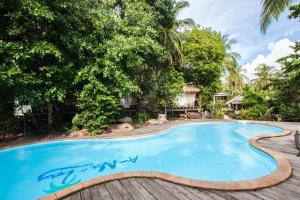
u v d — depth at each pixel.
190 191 4.09
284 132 10.43
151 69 17.91
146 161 8.23
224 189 4.09
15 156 8.73
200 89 24.23
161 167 7.53
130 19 13.36
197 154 8.99
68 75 11.13
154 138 11.62
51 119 12.56
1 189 6.06
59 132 12.16
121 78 12.02
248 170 6.91
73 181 6.56
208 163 7.76
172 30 19.39
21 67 9.58
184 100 24.19
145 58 16.12
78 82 11.57
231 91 38.16
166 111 20.80
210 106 24.36
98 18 11.75
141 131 12.26
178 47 21.25
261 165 7.04
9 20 9.55
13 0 9.07
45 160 8.43
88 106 11.55
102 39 11.94
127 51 11.70
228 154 8.86
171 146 10.41
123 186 4.39
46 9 9.27
